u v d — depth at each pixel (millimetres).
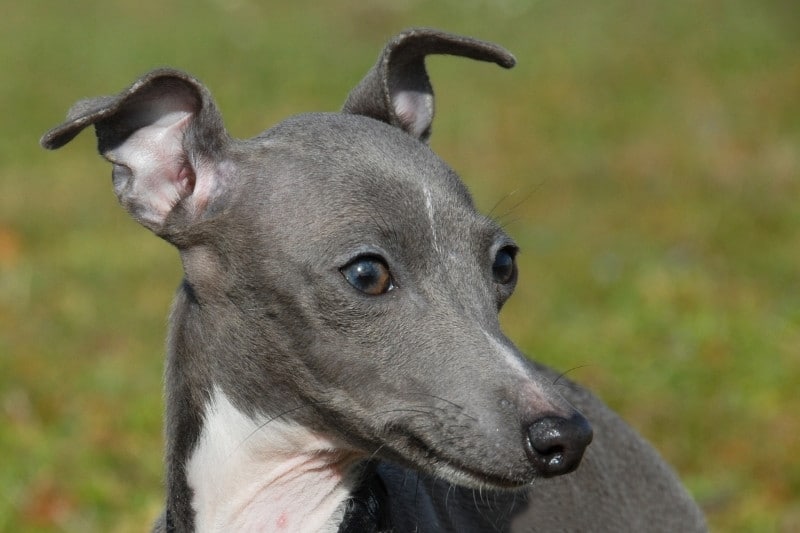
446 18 35250
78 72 31234
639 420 12281
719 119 24781
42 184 22234
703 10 34094
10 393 12930
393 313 6859
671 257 16984
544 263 16984
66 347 14328
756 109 25359
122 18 36875
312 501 7219
